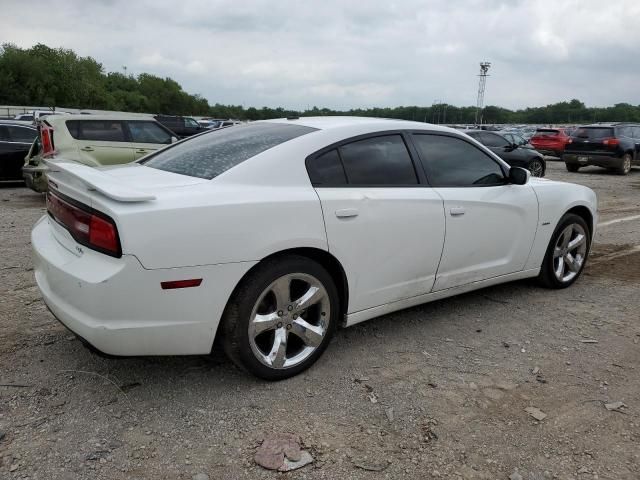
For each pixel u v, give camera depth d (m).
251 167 3.13
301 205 3.12
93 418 2.81
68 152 9.52
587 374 3.43
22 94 91.50
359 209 3.37
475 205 4.06
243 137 3.64
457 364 3.53
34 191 10.62
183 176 3.22
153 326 2.74
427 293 3.95
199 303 2.82
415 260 3.74
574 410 3.01
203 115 147.88
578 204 5.01
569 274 5.17
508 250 4.45
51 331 3.84
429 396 3.12
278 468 2.48
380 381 3.28
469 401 3.08
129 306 2.66
